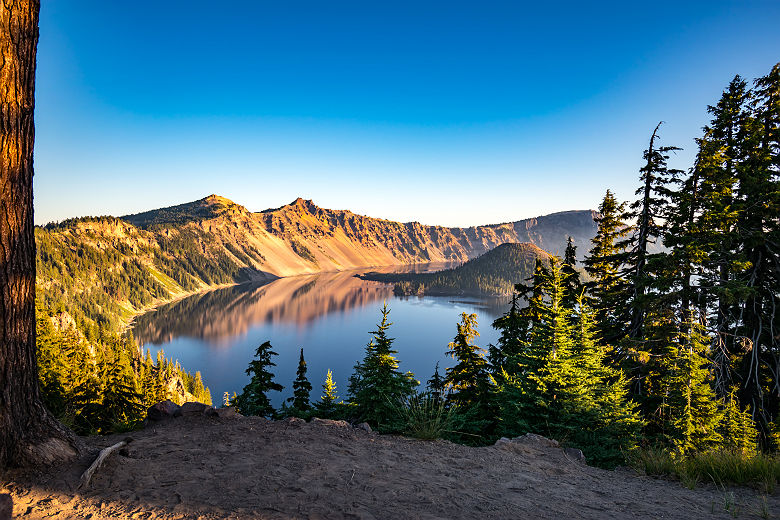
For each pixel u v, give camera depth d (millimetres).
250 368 19234
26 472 3586
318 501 3441
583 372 9414
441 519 3291
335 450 5027
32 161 3906
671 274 14797
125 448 4473
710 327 14797
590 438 8383
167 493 3418
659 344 15094
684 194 14883
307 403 21094
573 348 10562
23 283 3836
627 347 15242
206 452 4566
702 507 4305
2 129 3605
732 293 13109
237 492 3512
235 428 5664
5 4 3598
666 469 6039
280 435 5434
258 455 4559
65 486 3443
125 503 3203
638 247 17703
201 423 5922
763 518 3914
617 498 4523
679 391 11977
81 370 25219
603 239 23312
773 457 5699
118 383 20453
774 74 15039
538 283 18844
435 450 5723
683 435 11180
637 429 8820
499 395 10117
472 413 8828
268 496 3469
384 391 10367
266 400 18141
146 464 4055
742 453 5945
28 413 3863
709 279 14453
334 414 12148
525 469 5414
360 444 5480
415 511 3418
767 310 14602
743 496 4734
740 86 16562
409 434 6531
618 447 8188
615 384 9602
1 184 3641
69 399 17609
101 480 3596
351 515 3221
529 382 9484
